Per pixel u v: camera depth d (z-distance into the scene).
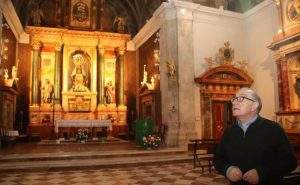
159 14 17.23
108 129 19.09
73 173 9.17
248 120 2.65
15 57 19.66
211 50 16.61
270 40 15.65
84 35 21.58
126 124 21.44
